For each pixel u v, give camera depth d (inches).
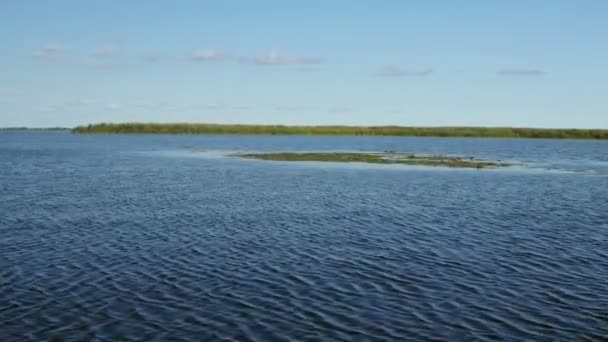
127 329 674.8
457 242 1160.8
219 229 1288.1
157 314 725.9
